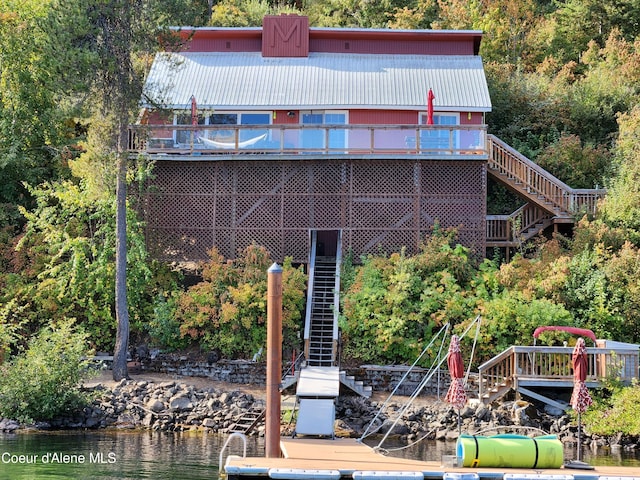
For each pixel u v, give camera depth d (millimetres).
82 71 31969
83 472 22812
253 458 21953
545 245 36969
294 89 41344
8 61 41625
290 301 34656
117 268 33594
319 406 28484
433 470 20719
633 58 52438
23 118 41875
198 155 37344
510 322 33031
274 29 43594
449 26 57219
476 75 42219
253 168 37656
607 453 26922
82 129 44531
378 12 59375
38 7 42969
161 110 34906
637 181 38438
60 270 36062
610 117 49406
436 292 34094
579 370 24531
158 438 28156
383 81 41812
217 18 58938
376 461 22188
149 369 34688
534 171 39625
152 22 33156
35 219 36844
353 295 34688
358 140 37125
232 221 37562
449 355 25281
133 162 37500
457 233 37188
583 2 58938
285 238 37500
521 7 60312
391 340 33281
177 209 37781
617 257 35219
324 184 37500
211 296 34594
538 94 50500
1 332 31672
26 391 29547
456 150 37031
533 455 21562
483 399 30938
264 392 32531
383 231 37312
